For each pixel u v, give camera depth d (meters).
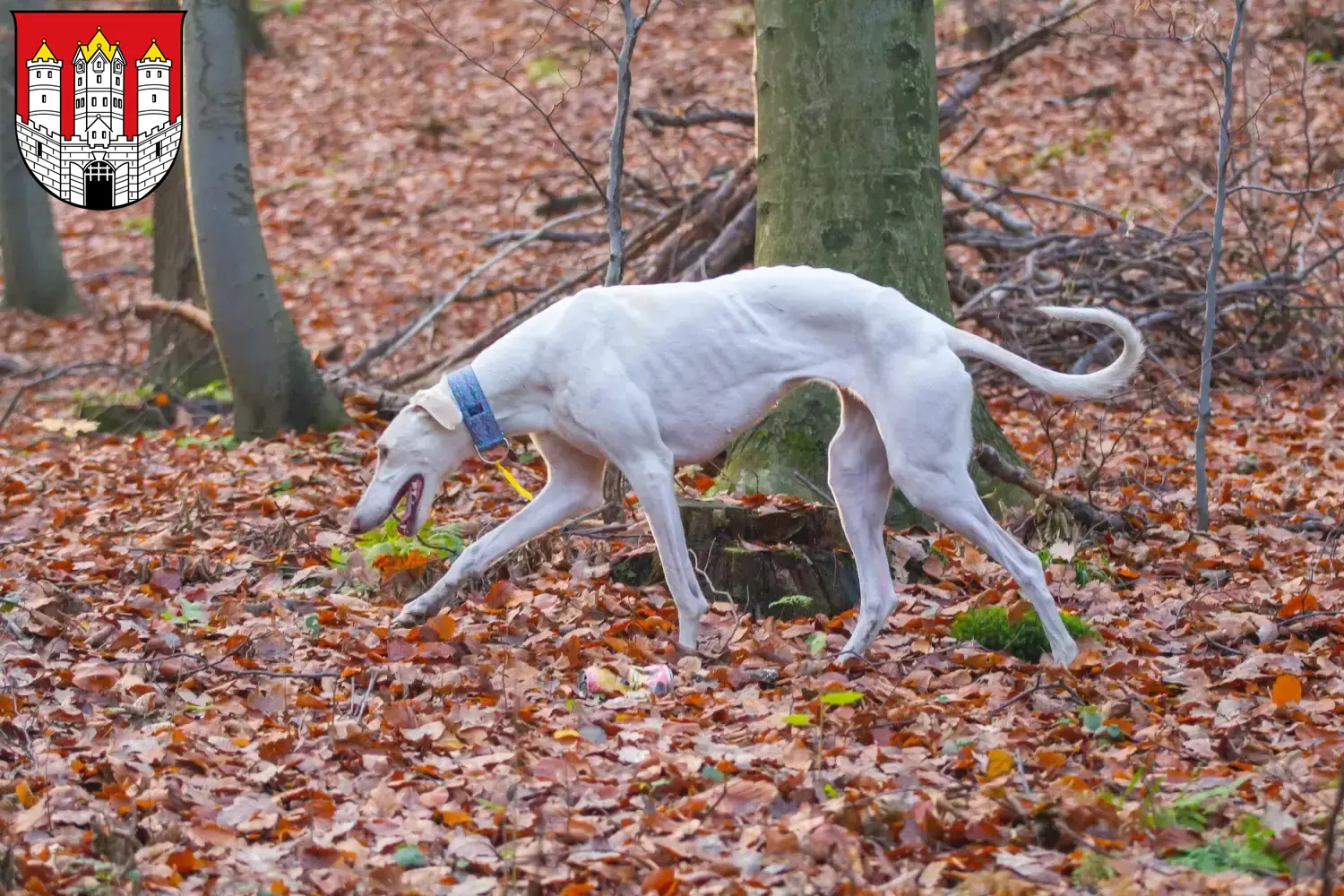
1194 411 9.01
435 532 6.41
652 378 5.02
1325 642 5.21
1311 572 6.03
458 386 5.11
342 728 4.31
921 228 6.86
